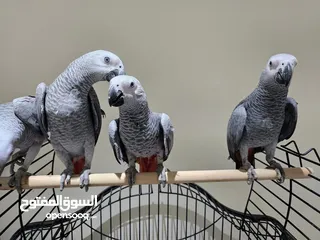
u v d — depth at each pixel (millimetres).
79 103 780
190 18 1164
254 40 1177
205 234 1294
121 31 1158
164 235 1296
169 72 1184
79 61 769
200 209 1284
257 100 797
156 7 1155
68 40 1153
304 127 1217
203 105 1205
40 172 1215
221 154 1228
